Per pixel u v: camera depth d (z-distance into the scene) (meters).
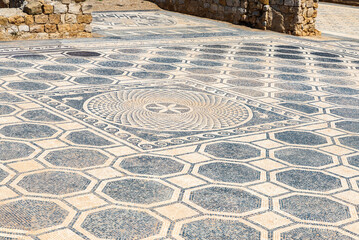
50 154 3.64
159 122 4.54
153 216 2.83
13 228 2.62
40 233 2.58
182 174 3.43
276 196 3.16
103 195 3.05
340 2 21.33
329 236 2.70
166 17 13.26
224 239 2.62
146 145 3.94
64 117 4.53
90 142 3.93
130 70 6.70
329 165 3.72
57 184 3.16
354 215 2.96
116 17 12.76
